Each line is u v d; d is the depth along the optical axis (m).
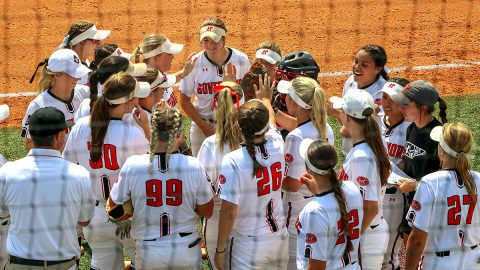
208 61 31.62
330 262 20.91
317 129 24.05
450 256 22.00
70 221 21.42
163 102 25.39
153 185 21.50
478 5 61.88
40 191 21.02
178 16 60.53
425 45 54.31
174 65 51.38
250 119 21.75
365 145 22.69
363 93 22.84
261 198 22.38
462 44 54.28
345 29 57.75
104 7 62.41
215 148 23.64
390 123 26.42
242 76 32.25
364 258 23.44
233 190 21.91
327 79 48.44
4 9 61.19
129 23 59.00
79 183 21.44
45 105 27.66
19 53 53.34
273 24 58.97
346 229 20.59
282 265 23.47
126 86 22.89
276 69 27.80
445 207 21.67
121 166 23.33
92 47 32.03
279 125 26.34
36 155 21.41
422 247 22.05
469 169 21.88
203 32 30.94
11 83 48.25
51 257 21.28
